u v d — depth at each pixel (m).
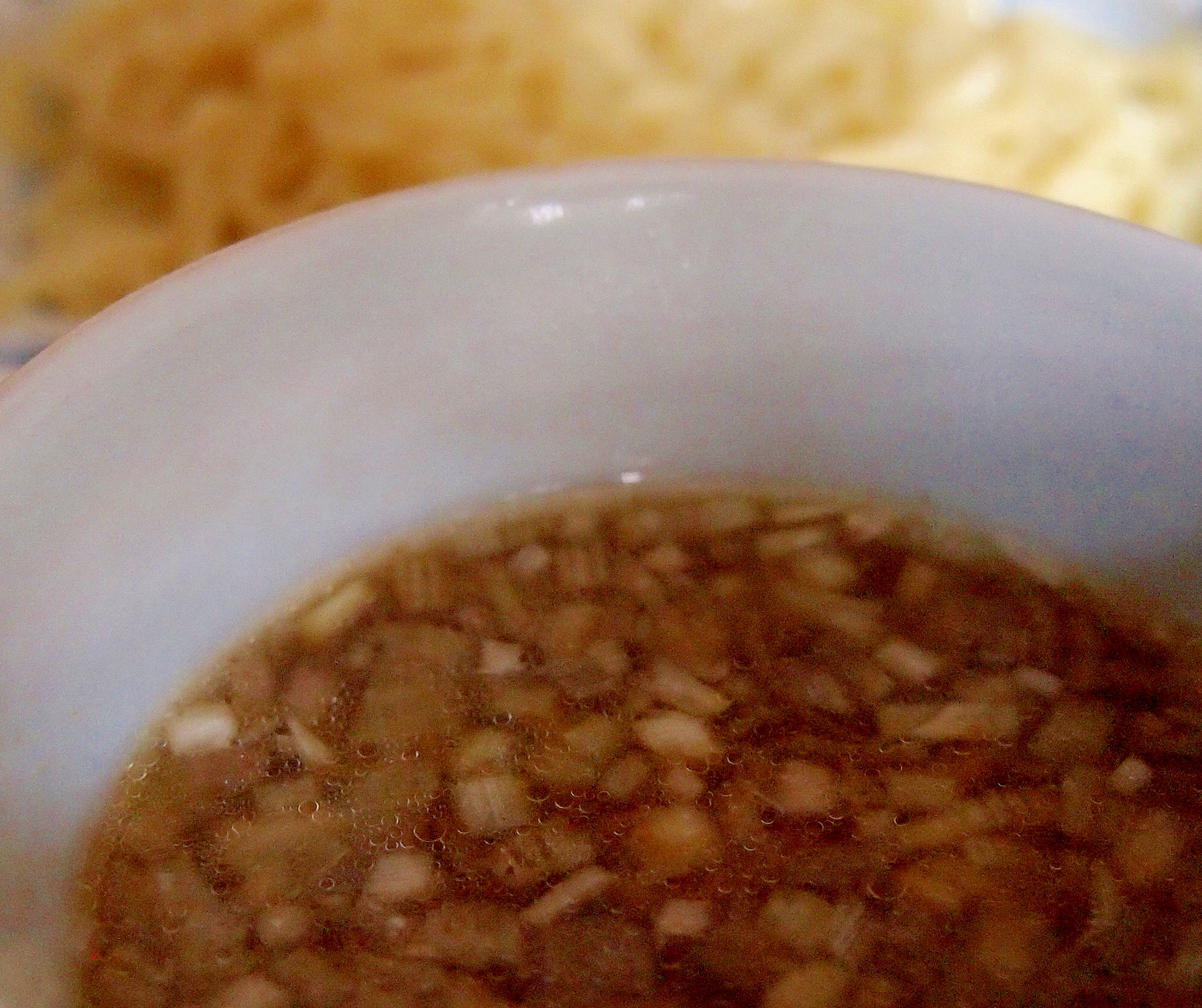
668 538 0.15
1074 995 0.12
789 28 0.24
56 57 0.23
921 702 0.14
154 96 0.22
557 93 0.22
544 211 0.14
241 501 0.13
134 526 0.13
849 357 0.14
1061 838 0.13
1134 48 0.26
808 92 0.23
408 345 0.14
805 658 0.14
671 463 0.15
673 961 0.13
